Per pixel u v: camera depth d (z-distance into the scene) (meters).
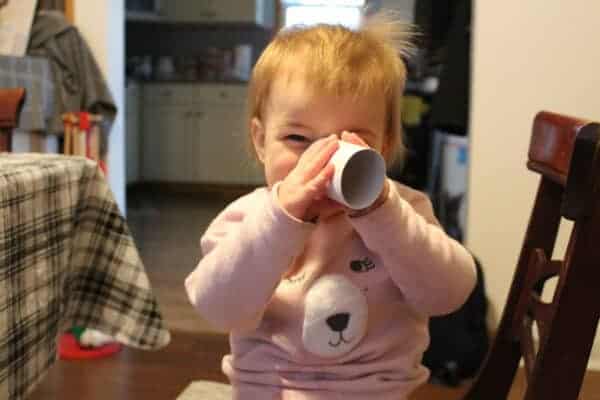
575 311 0.62
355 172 0.68
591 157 0.60
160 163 5.74
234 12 5.74
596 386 2.00
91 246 1.42
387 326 0.83
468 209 2.23
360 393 0.81
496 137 2.18
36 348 1.16
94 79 2.88
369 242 0.76
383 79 0.83
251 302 0.76
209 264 0.78
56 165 1.24
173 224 4.28
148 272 3.08
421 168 3.21
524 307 0.87
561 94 2.13
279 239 0.71
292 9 6.04
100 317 1.44
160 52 6.12
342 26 0.92
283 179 0.78
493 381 0.91
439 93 2.48
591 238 0.61
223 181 5.70
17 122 1.85
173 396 1.90
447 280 0.80
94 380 2.00
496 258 2.22
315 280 0.81
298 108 0.78
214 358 2.18
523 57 2.14
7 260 1.04
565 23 2.10
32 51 2.85
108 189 1.42
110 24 2.92
